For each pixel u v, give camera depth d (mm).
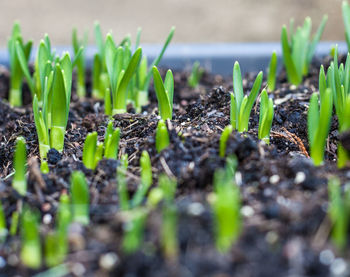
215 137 699
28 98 976
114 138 698
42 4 2359
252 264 593
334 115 779
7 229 651
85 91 1009
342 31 1714
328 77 740
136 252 601
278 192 643
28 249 607
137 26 2156
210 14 2234
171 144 698
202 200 631
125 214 626
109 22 2189
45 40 817
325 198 627
